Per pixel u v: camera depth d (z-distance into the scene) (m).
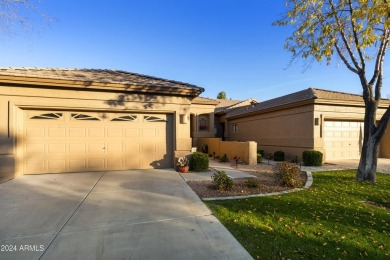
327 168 10.30
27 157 8.07
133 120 9.15
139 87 8.65
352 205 5.06
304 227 3.88
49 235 3.51
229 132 21.58
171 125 9.61
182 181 7.22
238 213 4.47
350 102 12.70
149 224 3.94
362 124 13.83
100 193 5.81
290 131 13.62
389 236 3.60
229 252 3.07
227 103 26.33
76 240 3.36
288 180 6.76
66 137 8.44
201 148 16.98
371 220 4.22
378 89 7.45
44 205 4.89
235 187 6.53
